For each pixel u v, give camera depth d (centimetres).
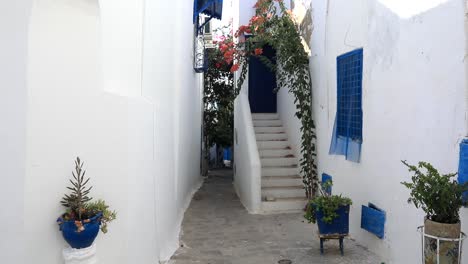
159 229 517
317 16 750
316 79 763
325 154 717
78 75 344
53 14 325
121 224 378
